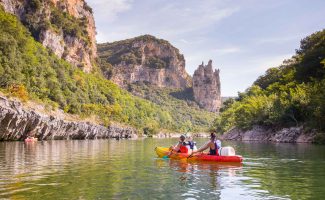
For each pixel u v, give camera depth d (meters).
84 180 11.84
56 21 125.38
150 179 12.22
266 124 69.06
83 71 134.12
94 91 116.94
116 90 146.62
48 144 39.97
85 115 87.88
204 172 14.25
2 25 74.56
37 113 51.28
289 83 75.94
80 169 14.83
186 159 19.28
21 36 78.06
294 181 12.05
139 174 13.45
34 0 111.38
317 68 70.38
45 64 85.81
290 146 37.28
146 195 9.52
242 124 82.56
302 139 50.94
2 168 14.95
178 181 11.84
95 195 9.43
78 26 140.88
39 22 111.44
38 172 13.74
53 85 78.38
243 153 25.70
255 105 77.25
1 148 29.86
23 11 109.69
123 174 13.38
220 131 127.81
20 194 9.45
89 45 151.88
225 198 9.30
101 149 31.22
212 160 18.36
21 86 56.59
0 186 10.60
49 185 10.84
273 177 12.97
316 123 48.94
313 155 23.45
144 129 146.38
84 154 23.97
